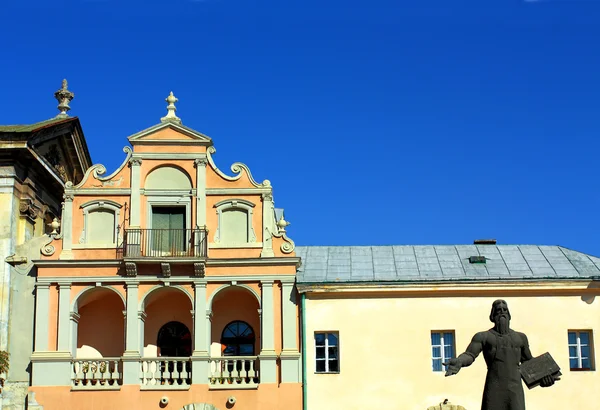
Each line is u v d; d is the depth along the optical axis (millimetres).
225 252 43562
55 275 43156
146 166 44656
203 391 41719
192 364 42062
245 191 44281
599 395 41750
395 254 46312
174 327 44875
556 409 41469
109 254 43562
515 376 22531
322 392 41656
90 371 42312
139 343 42562
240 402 41594
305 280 43438
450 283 42625
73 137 53406
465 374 41844
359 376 41844
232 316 44750
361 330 42406
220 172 44594
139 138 44781
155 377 42125
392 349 42219
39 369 42031
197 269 42812
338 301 42781
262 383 41750
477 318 42594
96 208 44250
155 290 43188
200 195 44219
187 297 44750
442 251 46688
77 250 43625
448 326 42469
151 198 44281
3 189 46438
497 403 22438
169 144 44812
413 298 42844
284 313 42688
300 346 42312
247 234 43938
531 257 45844
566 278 42750
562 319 42719
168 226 44344
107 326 44812
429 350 42219
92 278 43125
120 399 41688
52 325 42656
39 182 49688
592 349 42469
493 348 22781
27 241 45125
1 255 45344
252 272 43188
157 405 41625
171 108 45688
